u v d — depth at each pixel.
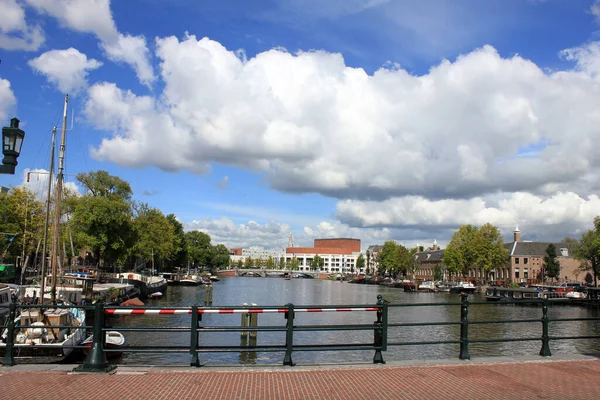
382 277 151.62
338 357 23.06
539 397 7.45
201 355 23.00
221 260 177.25
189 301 61.56
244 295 78.12
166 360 21.59
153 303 57.69
